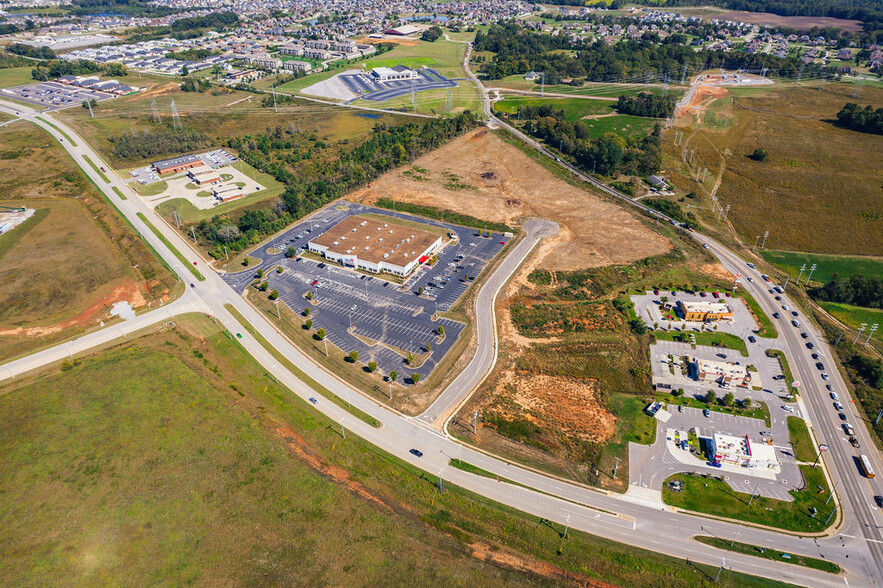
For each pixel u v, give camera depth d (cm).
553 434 12038
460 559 9381
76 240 19625
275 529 9769
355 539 9650
